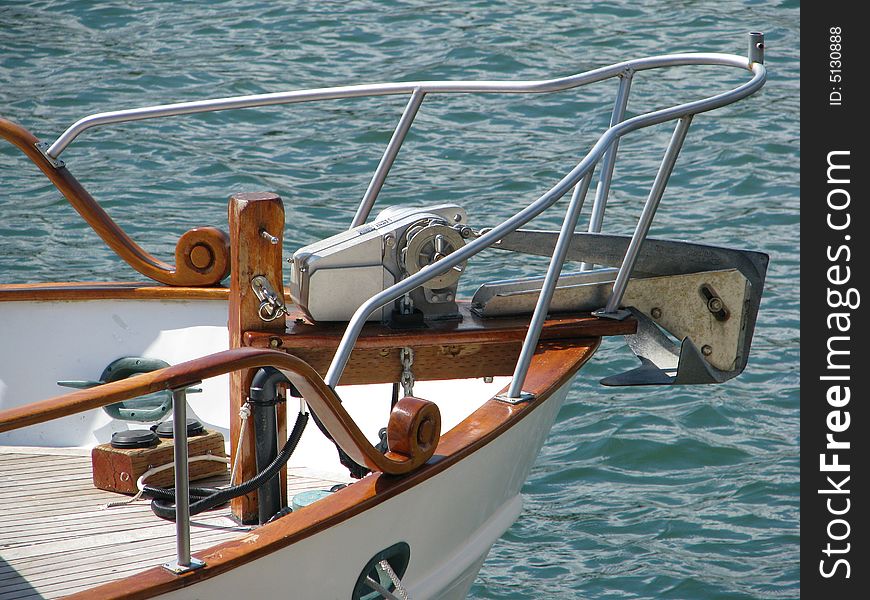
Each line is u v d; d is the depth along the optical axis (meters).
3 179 36.44
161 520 12.25
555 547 21.02
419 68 47.22
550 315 13.24
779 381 26.70
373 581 10.65
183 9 54.84
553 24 52.88
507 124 41.78
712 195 36.66
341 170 37.56
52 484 13.23
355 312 12.09
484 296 13.03
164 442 13.29
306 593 10.09
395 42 50.41
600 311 13.38
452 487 11.13
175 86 45.25
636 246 12.99
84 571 10.97
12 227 33.03
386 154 14.34
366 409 14.89
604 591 19.73
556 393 12.47
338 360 10.73
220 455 13.60
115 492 12.92
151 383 8.55
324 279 12.27
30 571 10.95
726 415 25.38
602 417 25.31
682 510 22.09
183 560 9.15
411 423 10.42
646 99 44.34
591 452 24.09
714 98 12.49
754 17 53.91
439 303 12.80
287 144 39.72
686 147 40.06
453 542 11.66
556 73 46.81
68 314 15.12
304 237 32.53
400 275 12.56
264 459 11.90
